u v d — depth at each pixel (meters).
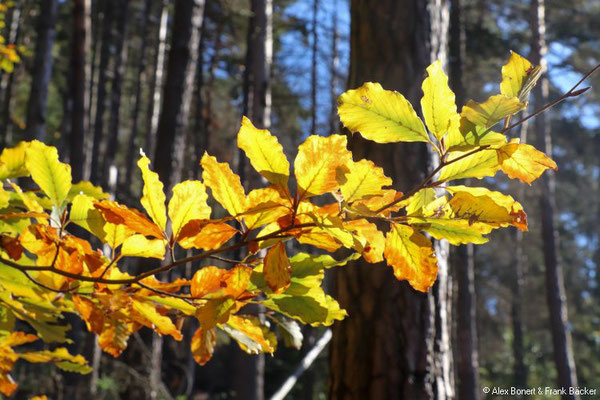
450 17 11.86
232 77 21.08
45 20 7.67
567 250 27.41
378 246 0.62
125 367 7.27
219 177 0.61
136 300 0.72
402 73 2.05
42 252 0.76
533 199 15.91
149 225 0.63
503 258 21.06
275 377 14.65
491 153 0.58
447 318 1.96
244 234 0.62
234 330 0.73
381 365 1.84
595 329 23.14
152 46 21.78
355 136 1.99
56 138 14.88
